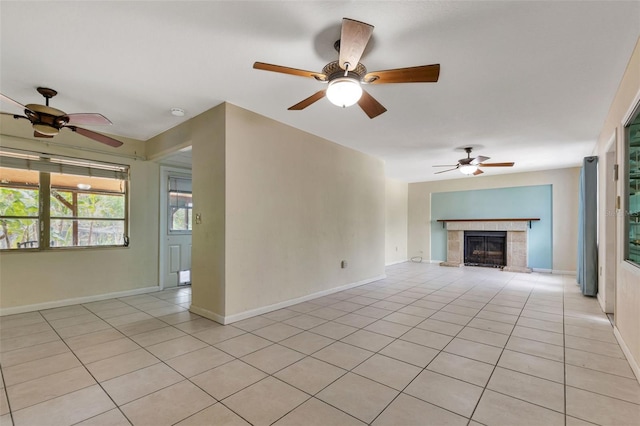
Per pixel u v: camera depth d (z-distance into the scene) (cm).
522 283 559
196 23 196
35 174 382
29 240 376
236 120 335
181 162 507
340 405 183
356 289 502
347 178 505
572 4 178
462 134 430
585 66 248
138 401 186
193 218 368
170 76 267
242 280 341
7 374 219
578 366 233
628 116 251
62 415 173
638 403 185
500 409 179
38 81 273
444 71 256
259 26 200
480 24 196
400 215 862
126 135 444
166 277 500
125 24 197
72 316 353
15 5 177
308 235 429
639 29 200
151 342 277
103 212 436
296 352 256
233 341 279
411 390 199
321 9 183
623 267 266
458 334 300
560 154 541
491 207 764
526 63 244
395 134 434
